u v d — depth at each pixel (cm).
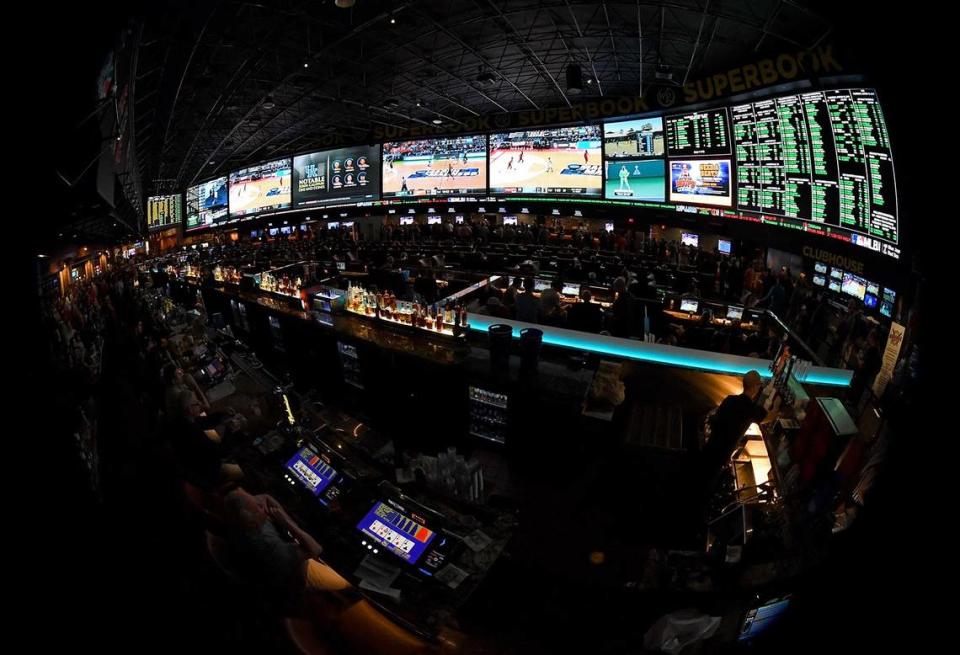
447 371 500
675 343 611
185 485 420
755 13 959
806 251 1040
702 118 1400
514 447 474
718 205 1402
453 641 282
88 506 349
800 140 1034
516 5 1088
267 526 316
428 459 373
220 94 1523
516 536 361
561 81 1734
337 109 1939
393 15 1048
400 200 2245
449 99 1878
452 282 907
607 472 420
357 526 320
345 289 820
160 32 901
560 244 1827
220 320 877
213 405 521
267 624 294
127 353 991
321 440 399
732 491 340
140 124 1609
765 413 323
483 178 2062
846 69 845
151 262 2136
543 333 543
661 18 1090
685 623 255
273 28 1146
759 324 814
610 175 1766
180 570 353
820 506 258
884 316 762
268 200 2622
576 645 281
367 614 293
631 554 353
